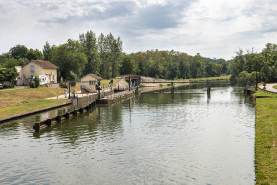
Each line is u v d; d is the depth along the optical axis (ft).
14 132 121.49
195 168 77.87
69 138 112.37
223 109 195.21
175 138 111.34
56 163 83.20
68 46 403.75
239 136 113.09
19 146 100.89
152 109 199.52
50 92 253.24
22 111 162.09
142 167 79.25
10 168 79.36
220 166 78.84
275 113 145.38
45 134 118.83
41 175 74.23
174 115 170.19
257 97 238.27
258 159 79.25
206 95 322.14
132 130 126.82
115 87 374.02
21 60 353.31
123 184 68.23
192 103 236.84
